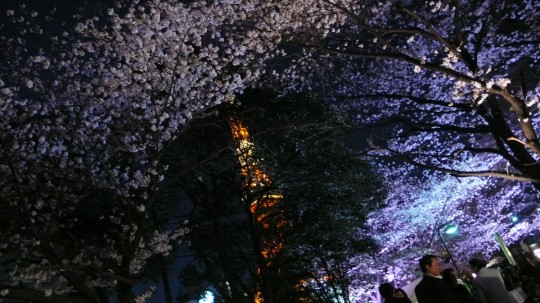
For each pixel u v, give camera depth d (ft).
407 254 66.13
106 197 38.50
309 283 54.80
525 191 73.00
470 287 34.50
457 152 33.01
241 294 55.98
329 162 50.47
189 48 34.81
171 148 49.14
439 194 68.95
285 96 51.57
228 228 54.03
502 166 65.82
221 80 38.93
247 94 51.19
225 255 48.44
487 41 42.73
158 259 52.19
